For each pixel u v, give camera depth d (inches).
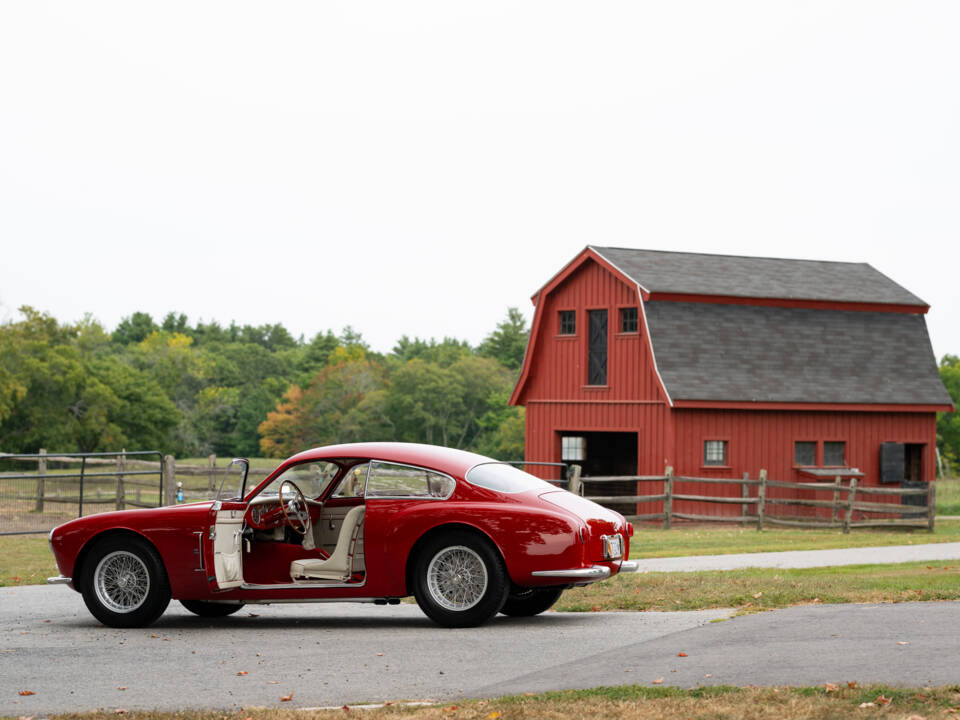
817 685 300.8
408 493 439.8
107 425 3203.7
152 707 303.9
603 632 409.4
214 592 444.8
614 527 444.8
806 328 1222.9
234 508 449.7
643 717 276.4
